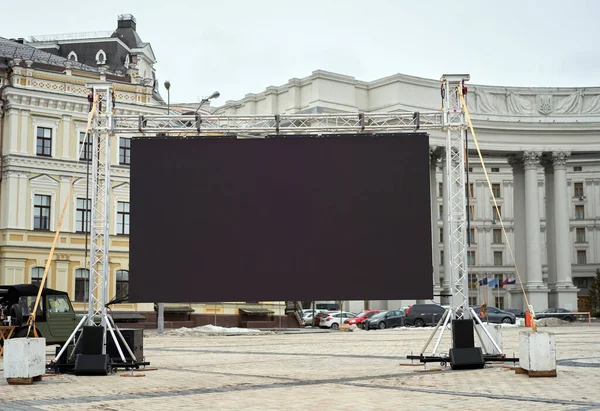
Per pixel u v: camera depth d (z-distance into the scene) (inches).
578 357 770.2
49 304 915.4
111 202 1929.1
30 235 1822.1
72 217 1878.7
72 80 1900.8
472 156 3046.3
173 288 671.1
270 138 682.2
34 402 458.6
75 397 483.2
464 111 701.9
